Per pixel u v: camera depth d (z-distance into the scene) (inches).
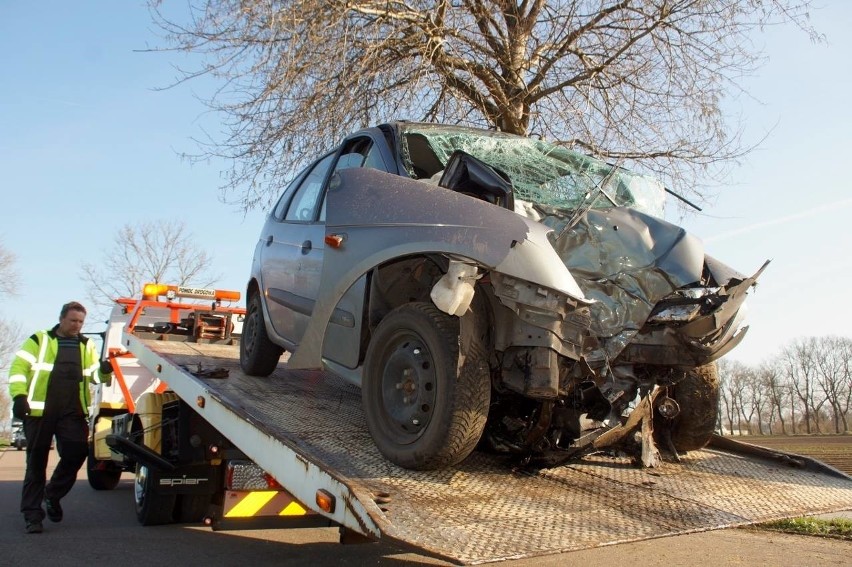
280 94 386.3
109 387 379.9
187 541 242.2
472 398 143.9
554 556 212.7
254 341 239.5
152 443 270.8
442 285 143.3
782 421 3499.0
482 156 186.5
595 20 401.4
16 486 400.8
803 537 242.2
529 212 164.7
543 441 165.5
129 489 406.6
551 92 412.5
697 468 194.4
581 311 144.4
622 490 165.8
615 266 158.4
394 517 123.2
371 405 160.7
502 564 199.6
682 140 406.6
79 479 456.4
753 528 254.2
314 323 180.1
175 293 394.9
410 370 155.0
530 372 143.3
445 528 123.0
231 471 219.9
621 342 152.9
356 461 151.4
